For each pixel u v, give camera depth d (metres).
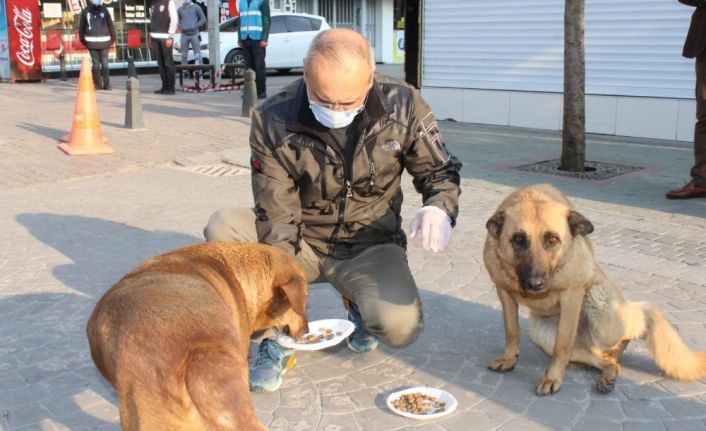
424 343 4.61
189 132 11.92
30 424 3.67
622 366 4.31
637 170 9.28
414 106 3.80
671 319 4.82
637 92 11.38
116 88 19.52
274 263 3.27
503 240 3.90
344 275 4.06
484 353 4.48
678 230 6.75
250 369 4.00
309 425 3.66
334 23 30.75
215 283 3.02
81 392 3.98
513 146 10.98
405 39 14.40
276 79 22.78
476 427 3.62
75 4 22.92
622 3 11.25
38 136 11.45
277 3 29.22
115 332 2.58
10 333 4.67
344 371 4.25
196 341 2.50
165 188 8.50
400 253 4.12
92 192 8.30
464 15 13.09
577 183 8.62
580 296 3.89
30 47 21.08
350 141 3.70
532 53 12.40
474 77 13.21
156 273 2.90
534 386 4.05
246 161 9.76
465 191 8.27
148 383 2.46
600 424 3.65
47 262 5.98
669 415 3.74
